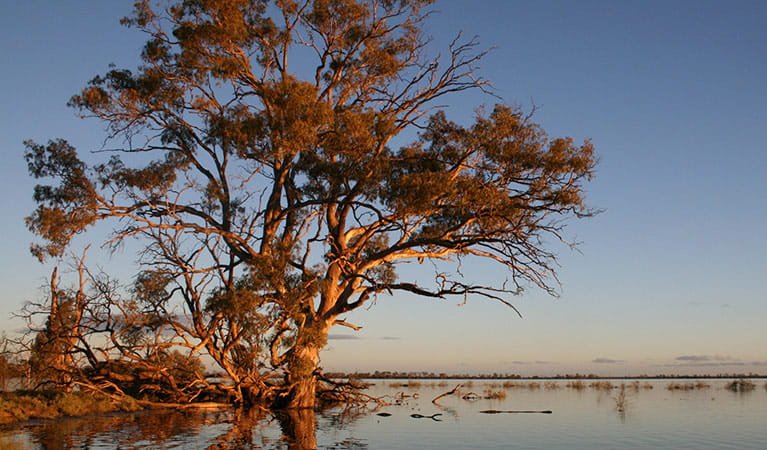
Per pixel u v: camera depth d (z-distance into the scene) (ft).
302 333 101.09
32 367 103.55
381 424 88.74
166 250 103.35
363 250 119.44
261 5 113.91
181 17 106.42
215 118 101.65
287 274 100.27
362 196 103.76
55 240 99.71
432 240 104.68
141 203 109.91
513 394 187.21
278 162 111.45
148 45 106.83
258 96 109.91
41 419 82.89
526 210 102.73
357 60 117.70
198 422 86.02
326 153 101.24
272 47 113.60
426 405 133.28
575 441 71.26
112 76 106.73
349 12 113.91
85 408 91.86
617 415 107.34
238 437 70.38
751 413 111.65
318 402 130.21
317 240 110.52
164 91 107.34
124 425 79.82
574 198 99.25
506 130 98.84
